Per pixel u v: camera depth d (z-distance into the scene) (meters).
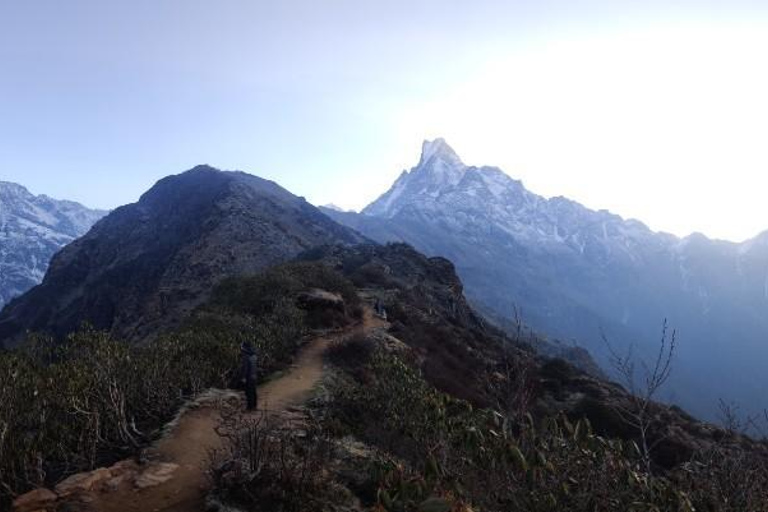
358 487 10.33
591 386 38.72
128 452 11.36
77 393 11.43
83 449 10.91
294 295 33.19
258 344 21.81
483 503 7.50
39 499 8.94
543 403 29.44
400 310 41.66
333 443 11.91
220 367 18.20
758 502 6.50
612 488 7.00
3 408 10.12
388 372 16.64
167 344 17.52
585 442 7.42
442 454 8.83
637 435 28.53
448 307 66.06
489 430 7.73
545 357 50.00
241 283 35.00
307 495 9.26
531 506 6.85
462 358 37.53
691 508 6.56
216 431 11.34
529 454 7.16
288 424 13.27
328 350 25.14
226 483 9.21
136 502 9.16
